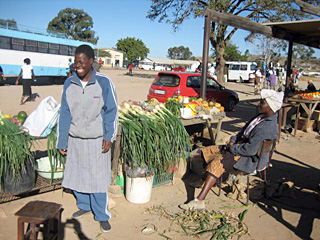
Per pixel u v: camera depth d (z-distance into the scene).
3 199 3.62
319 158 6.08
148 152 3.47
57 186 4.09
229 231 3.21
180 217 3.44
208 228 3.27
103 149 2.88
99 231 3.09
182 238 3.05
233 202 3.94
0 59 16.97
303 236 3.19
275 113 3.47
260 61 36.44
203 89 5.85
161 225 3.27
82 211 3.33
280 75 23.97
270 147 3.58
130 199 3.74
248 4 20.62
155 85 9.91
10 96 12.74
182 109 4.72
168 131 3.84
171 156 3.87
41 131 3.36
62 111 2.82
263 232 3.24
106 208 3.10
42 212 2.36
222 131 8.23
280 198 4.12
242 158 3.50
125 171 3.70
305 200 4.09
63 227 3.11
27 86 10.95
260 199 4.07
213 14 5.59
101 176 2.91
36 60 18.78
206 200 3.97
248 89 24.91
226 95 11.97
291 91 9.57
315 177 5.00
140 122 3.75
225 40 23.83
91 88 2.74
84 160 2.85
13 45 17.47
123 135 3.58
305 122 8.63
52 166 3.47
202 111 5.12
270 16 20.98
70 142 2.89
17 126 3.35
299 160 5.89
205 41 5.62
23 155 3.25
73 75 2.76
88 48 2.66
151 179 3.71
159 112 4.09
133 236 3.04
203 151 4.02
